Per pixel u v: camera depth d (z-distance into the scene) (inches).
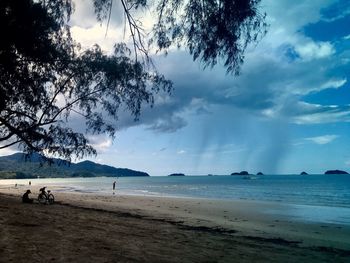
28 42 484.7
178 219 954.7
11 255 280.2
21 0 414.6
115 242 399.9
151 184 5359.3
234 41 249.9
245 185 4768.7
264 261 393.7
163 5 264.7
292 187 4057.6
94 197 1897.1
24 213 637.3
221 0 244.7
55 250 315.9
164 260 329.1
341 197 2440.9
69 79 665.6
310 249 565.9
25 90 605.0
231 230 775.1
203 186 4493.1
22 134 685.9
